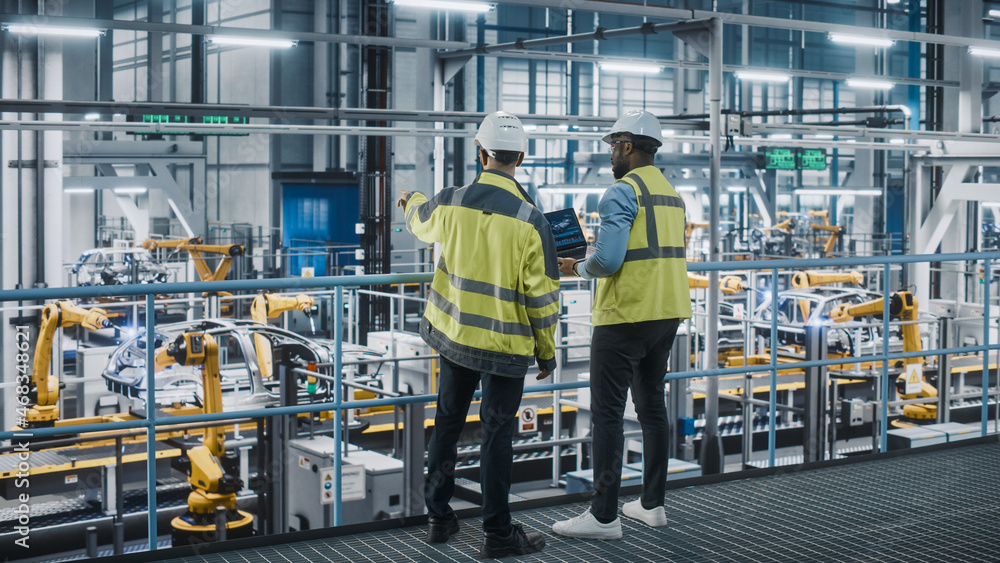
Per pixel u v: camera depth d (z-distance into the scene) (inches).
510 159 124.7
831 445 331.6
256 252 1002.1
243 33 367.6
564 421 376.2
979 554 132.0
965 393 411.2
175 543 277.3
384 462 245.6
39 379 334.6
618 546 135.2
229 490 276.8
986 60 1250.0
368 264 533.0
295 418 256.1
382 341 391.9
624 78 1111.6
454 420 131.7
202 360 271.1
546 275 121.3
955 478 175.6
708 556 130.9
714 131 297.6
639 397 144.3
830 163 1244.5
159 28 345.7
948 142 529.7
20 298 123.3
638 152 136.3
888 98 1105.4
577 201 871.7
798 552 132.4
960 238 595.5
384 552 132.2
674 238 135.1
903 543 136.9
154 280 645.3
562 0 292.7
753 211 1178.6
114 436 279.0
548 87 1061.8
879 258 196.2
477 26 989.2
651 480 144.5
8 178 376.5
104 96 968.3
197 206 730.8
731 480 174.1
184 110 309.0
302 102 987.9
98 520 292.5
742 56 1087.0
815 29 348.5
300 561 128.4
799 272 530.6
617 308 131.9
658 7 295.3
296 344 298.5
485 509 128.0
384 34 506.6
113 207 1114.1
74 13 885.2
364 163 527.2
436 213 126.8
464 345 122.2
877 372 376.8
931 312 522.3
